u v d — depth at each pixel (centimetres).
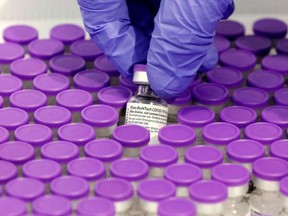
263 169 128
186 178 124
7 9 185
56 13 188
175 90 142
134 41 147
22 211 113
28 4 185
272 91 157
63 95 149
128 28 148
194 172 126
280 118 145
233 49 173
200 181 123
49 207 114
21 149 130
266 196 131
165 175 125
